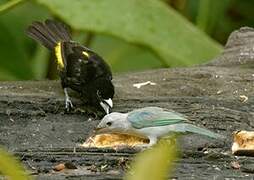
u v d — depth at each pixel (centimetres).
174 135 785
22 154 752
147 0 1187
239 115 892
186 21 1223
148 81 1048
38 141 836
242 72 1055
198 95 993
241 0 1559
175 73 1063
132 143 838
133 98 972
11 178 349
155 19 1179
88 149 777
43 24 1179
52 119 910
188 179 680
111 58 1354
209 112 898
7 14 1382
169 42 1178
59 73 1023
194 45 1191
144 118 796
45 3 1118
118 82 1053
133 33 1158
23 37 1402
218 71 1055
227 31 1561
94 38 1370
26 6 1412
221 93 988
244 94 976
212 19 1397
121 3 1170
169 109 907
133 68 1358
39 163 732
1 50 1333
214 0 1384
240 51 1129
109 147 789
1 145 819
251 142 781
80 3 1140
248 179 688
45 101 937
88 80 977
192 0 1509
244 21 1564
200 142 814
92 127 887
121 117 816
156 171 332
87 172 705
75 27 1123
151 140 793
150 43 1164
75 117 928
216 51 1203
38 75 1412
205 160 755
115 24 1149
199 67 1088
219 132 847
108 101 945
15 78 1326
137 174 333
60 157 748
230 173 709
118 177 679
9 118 894
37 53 1430
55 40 1148
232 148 782
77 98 987
